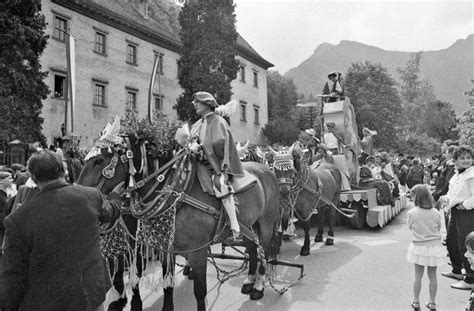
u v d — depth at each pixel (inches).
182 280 243.0
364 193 399.5
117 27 1026.1
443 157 346.6
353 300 199.8
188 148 167.6
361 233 392.5
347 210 382.6
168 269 174.2
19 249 92.1
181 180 163.2
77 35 912.3
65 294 92.5
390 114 1846.7
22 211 95.3
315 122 1306.6
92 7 936.9
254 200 197.5
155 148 165.8
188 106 1042.7
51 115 842.2
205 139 169.6
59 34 882.8
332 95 487.2
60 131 855.7
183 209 161.2
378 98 1822.1
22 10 674.8
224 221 173.5
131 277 171.9
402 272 248.8
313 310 186.9
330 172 361.4
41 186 101.4
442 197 225.6
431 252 175.9
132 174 157.2
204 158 170.7
